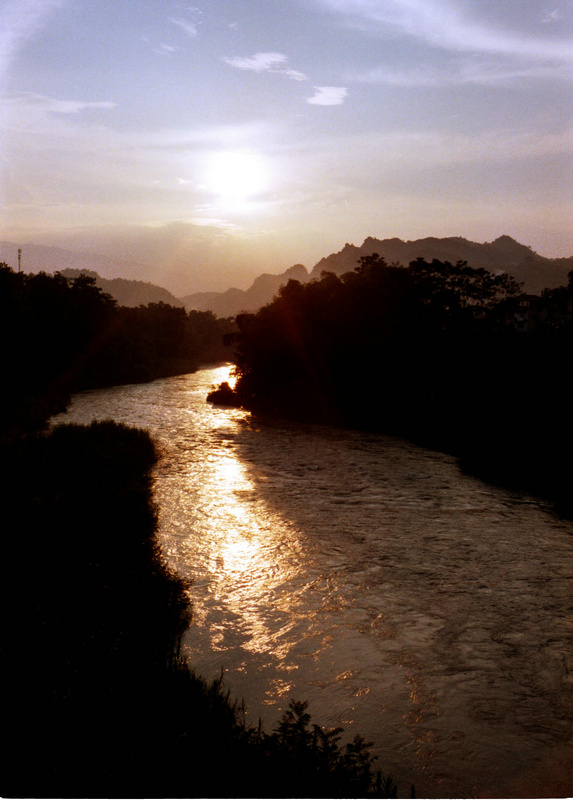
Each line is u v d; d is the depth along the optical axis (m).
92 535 17.28
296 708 9.41
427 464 32.16
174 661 11.27
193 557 18.02
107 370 80.25
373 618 14.31
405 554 18.50
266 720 10.23
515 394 36.56
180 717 9.12
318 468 30.97
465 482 28.00
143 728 8.68
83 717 8.77
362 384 49.59
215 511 22.80
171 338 110.44
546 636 13.48
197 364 121.50
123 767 7.74
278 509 23.23
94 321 84.19
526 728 10.35
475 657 12.60
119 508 20.41
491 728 10.32
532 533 20.55
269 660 12.34
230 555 18.25
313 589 15.91
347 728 10.24
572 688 11.53
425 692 11.34
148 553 16.66
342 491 26.17
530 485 27.31
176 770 7.75
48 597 13.02
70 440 32.28
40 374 65.56
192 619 14.00
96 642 11.15
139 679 10.12
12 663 10.12
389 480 28.34
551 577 16.72
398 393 47.84
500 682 11.71
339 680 11.67
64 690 9.41
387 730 10.23
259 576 16.72
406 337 48.94
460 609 14.80
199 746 8.30
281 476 29.02
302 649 12.81
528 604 15.06
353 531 20.66
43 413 46.69
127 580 14.38
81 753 7.96
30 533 16.97
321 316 54.00
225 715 9.42
